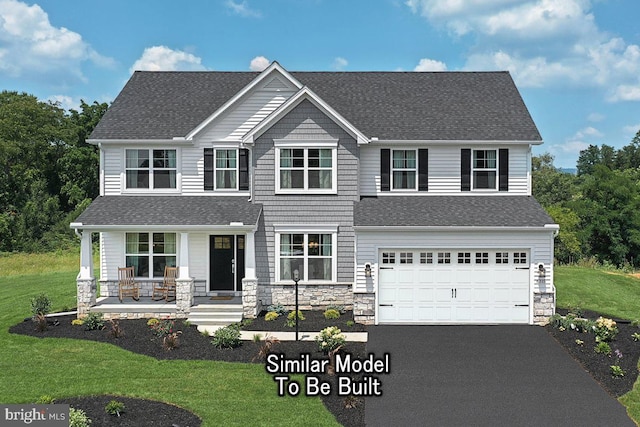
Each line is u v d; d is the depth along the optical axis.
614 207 41.78
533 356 17.12
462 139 22.95
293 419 12.62
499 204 22.53
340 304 22.67
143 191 24.05
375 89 26.61
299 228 22.55
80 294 21.53
